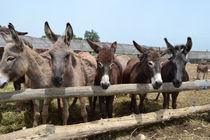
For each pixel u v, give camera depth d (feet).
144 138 13.03
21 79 17.58
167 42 16.47
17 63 11.14
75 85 13.69
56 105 19.95
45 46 25.79
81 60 16.49
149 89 14.03
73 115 17.44
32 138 10.18
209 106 16.80
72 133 11.28
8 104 19.90
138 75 16.56
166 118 14.62
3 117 16.39
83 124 12.02
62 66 11.41
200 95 23.41
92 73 17.34
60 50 11.75
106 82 12.51
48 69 13.25
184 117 15.98
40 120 15.99
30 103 19.48
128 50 29.76
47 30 12.94
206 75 40.52
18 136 10.17
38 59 12.67
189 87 15.56
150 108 19.60
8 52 10.84
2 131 14.21
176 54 15.72
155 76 13.73
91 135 12.25
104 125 12.37
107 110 16.16
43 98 11.46
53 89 11.58
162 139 13.00
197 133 13.96
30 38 25.27
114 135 13.35
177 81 14.75
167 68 17.01
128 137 13.21
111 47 14.79
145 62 15.02
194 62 49.98
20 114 17.08
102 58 13.44
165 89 14.78
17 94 10.88
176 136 13.41
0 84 10.38
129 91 13.44
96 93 12.60
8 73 10.84
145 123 13.79
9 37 12.11
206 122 15.69
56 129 10.98
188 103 20.48
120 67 18.28
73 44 26.96
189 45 15.57
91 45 15.05
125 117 13.34
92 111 17.37
